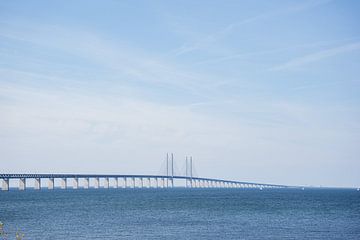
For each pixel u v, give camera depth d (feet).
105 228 237.25
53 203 475.72
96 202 498.69
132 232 222.07
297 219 288.30
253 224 258.78
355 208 396.37
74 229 232.94
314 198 650.02
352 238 206.18
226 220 281.33
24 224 254.88
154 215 317.22
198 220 280.51
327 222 270.05
